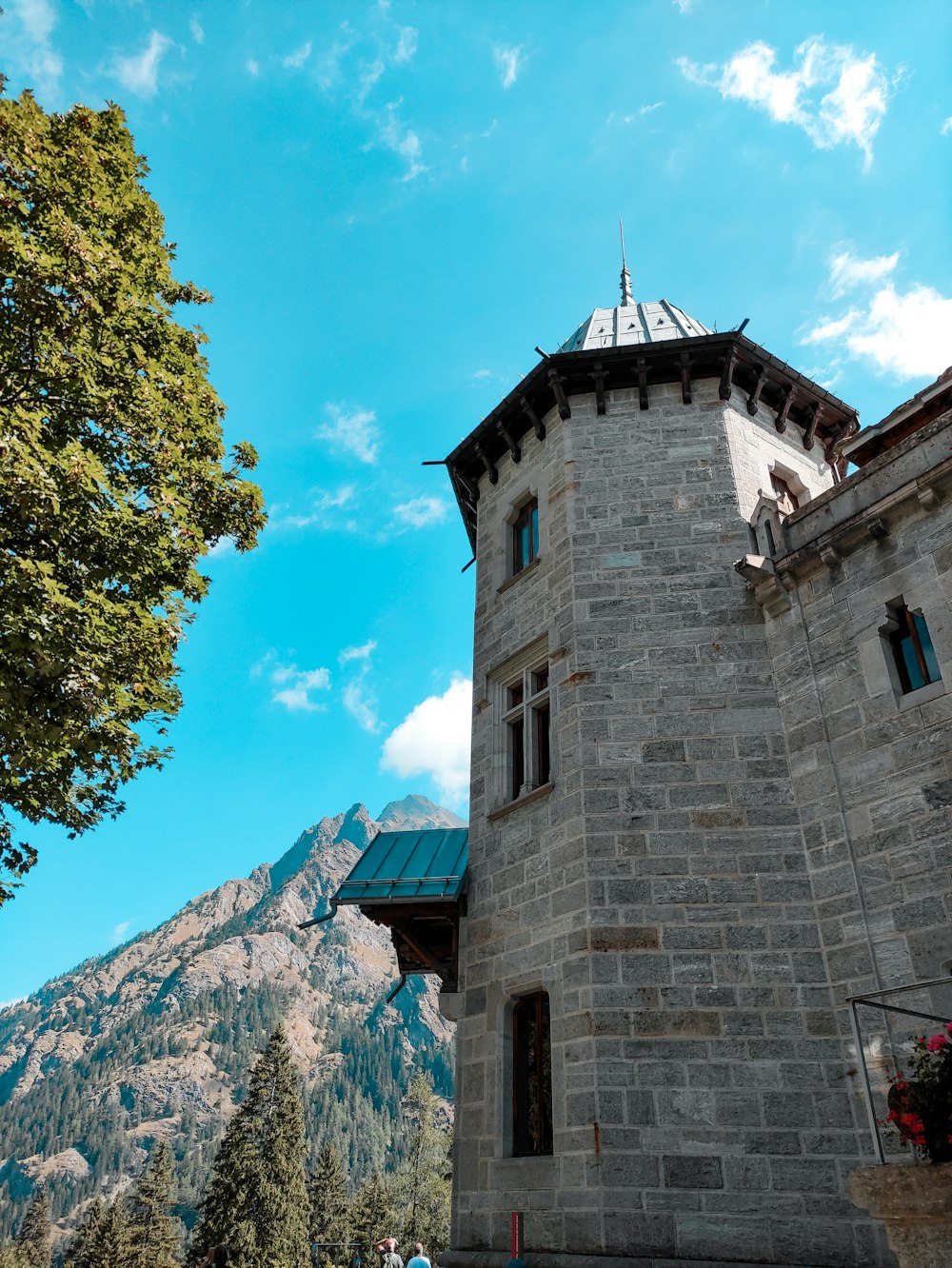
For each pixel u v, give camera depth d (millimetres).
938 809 10836
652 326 20797
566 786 13758
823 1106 10547
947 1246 6125
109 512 11859
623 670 14367
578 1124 11141
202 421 14180
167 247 14820
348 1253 78062
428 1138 99625
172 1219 85375
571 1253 10531
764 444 17281
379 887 15016
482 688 16969
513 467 19141
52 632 10180
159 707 12531
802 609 13555
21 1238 111750
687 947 11852
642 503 16188
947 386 13930
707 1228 10133
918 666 12023
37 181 12328
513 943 13492
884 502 12562
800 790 12531
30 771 12117
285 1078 73688
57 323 11547
